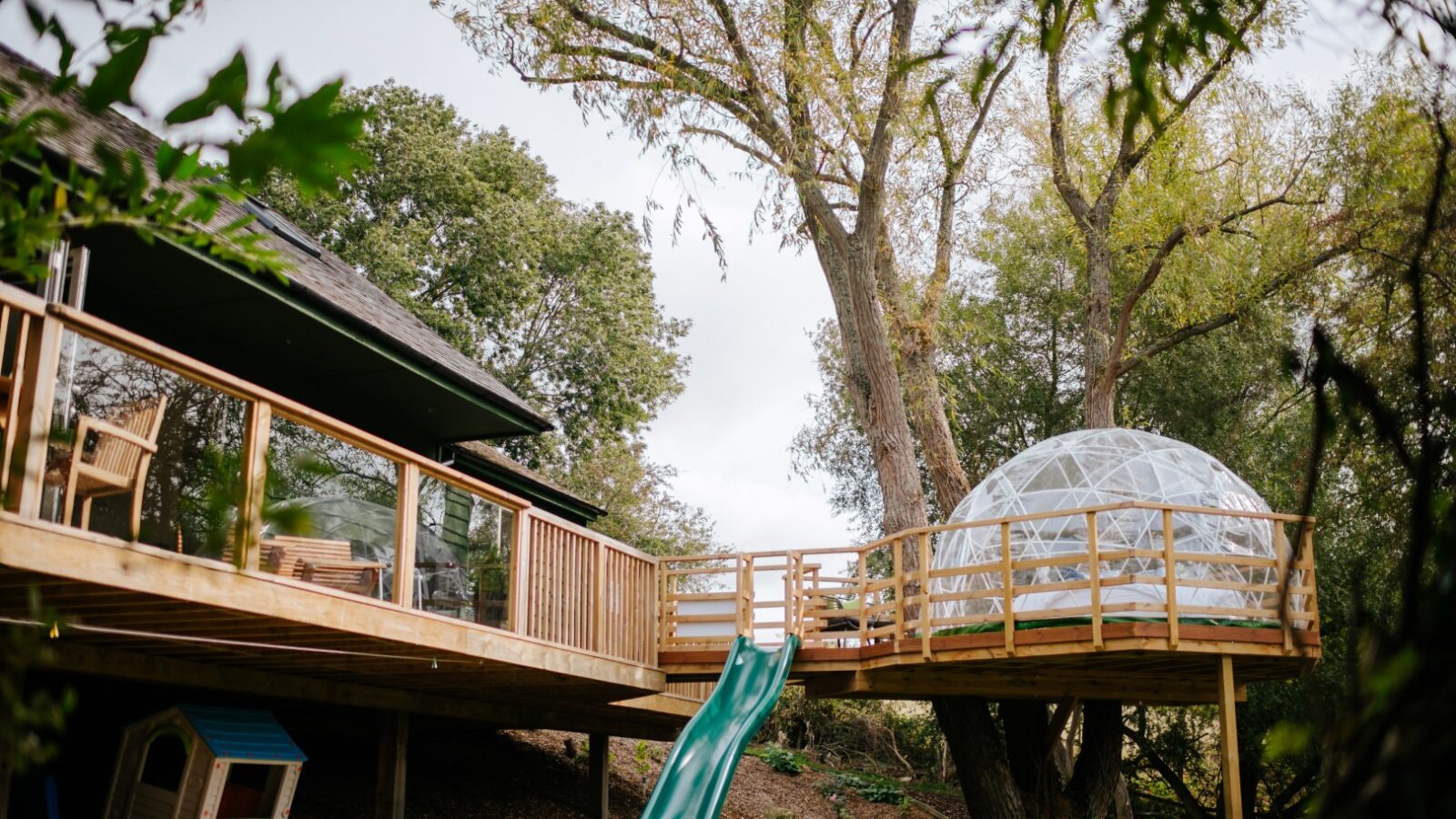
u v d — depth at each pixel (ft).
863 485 94.48
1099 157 64.13
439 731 57.98
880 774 83.46
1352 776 3.24
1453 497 3.83
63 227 4.37
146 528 28.63
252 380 42.73
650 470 104.37
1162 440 48.93
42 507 25.09
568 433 101.60
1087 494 46.65
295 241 47.39
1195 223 60.29
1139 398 83.61
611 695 46.62
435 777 51.57
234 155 4.04
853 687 46.47
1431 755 3.03
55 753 4.48
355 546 37.14
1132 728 76.02
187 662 33.91
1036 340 88.99
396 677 39.32
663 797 39.55
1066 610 40.50
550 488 59.62
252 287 36.45
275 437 37.88
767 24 53.31
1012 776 53.83
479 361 96.17
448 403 48.21
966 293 89.10
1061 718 49.08
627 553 45.44
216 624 28.99
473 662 35.83
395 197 93.04
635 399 103.24
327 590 29.12
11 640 4.49
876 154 56.13
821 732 86.33
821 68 53.52
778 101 56.39
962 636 42.32
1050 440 50.88
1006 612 41.09
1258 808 69.05
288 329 40.29
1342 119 51.11
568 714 52.65
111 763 37.93
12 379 21.22
